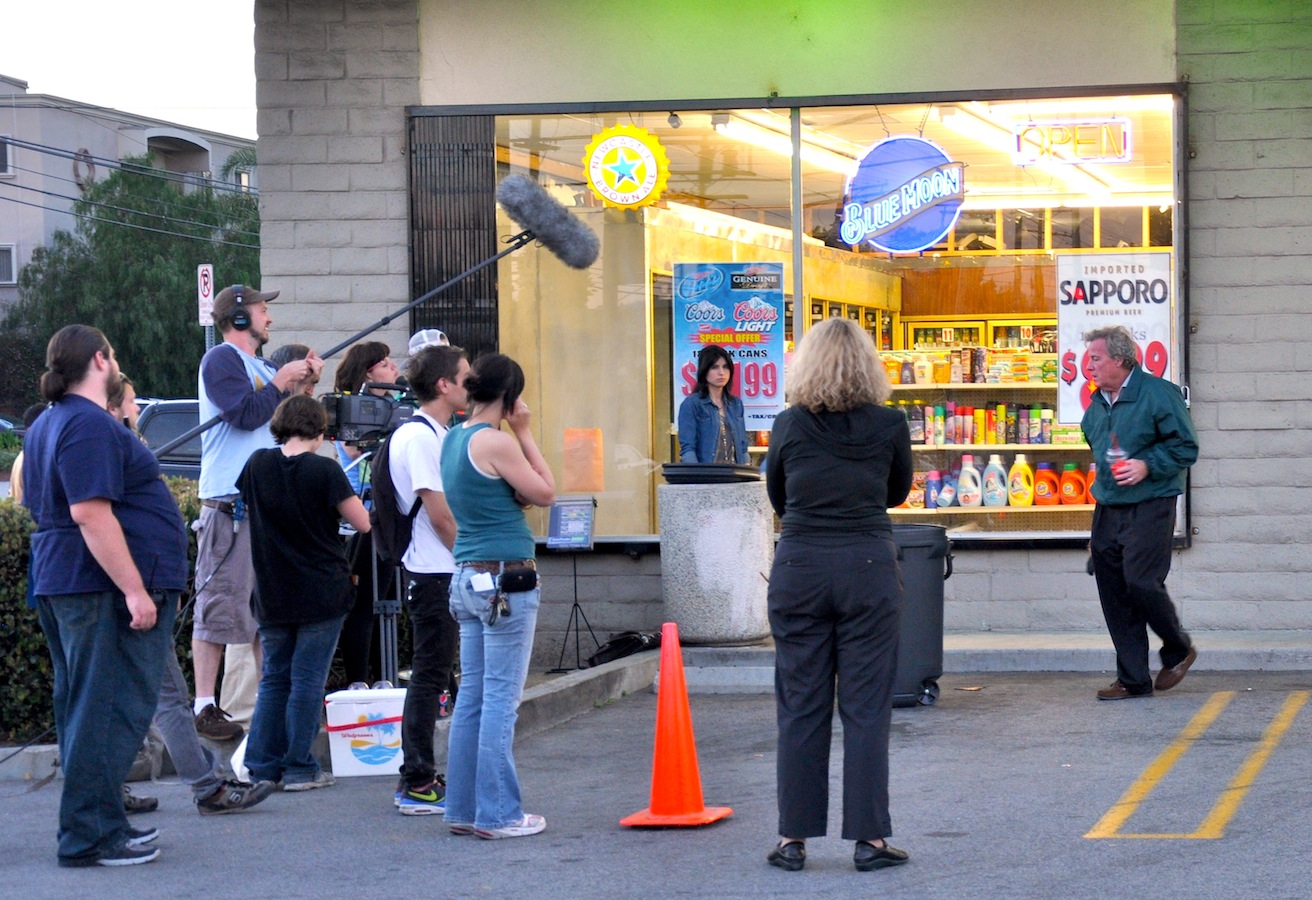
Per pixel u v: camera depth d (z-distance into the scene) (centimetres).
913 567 790
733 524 914
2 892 496
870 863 493
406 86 1002
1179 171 968
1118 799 583
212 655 693
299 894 489
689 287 1020
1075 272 991
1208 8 962
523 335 1017
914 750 692
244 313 706
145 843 548
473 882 498
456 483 555
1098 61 973
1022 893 462
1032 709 782
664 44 999
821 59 993
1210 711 759
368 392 716
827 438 500
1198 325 966
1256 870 478
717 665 903
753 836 550
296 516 623
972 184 998
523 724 764
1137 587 780
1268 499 959
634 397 1019
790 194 1009
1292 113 955
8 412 4481
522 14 999
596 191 1015
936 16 985
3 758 639
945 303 1011
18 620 705
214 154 6162
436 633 604
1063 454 999
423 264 1001
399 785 610
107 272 4500
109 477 511
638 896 475
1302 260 956
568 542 946
